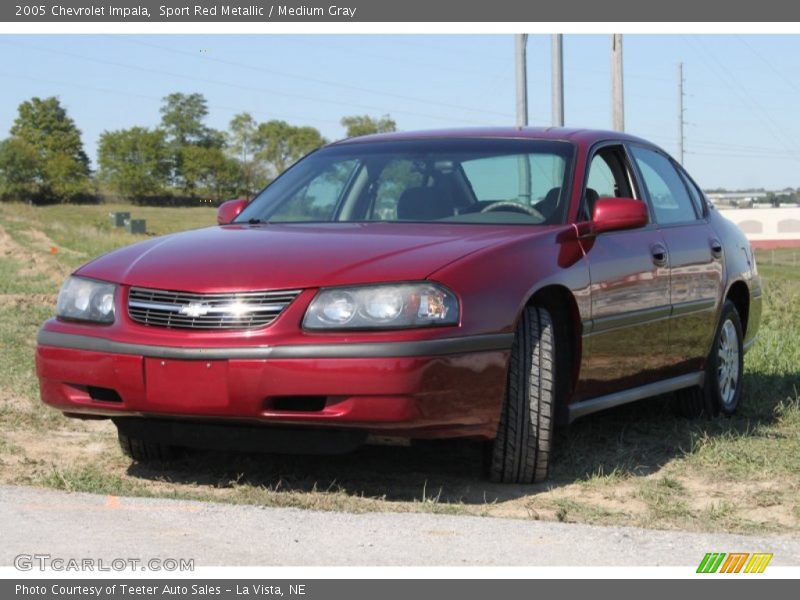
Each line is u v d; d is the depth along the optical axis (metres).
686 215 6.27
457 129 5.87
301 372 4.07
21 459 5.02
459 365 4.17
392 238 4.59
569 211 5.09
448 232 4.76
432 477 4.76
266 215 5.45
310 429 4.21
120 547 3.39
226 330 4.18
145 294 4.38
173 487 4.53
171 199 142.00
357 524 3.69
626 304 5.22
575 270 4.82
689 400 6.28
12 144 136.75
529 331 4.54
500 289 4.36
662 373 5.72
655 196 5.99
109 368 4.34
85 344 4.42
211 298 4.23
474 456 5.15
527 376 4.52
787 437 5.75
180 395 4.20
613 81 22.30
